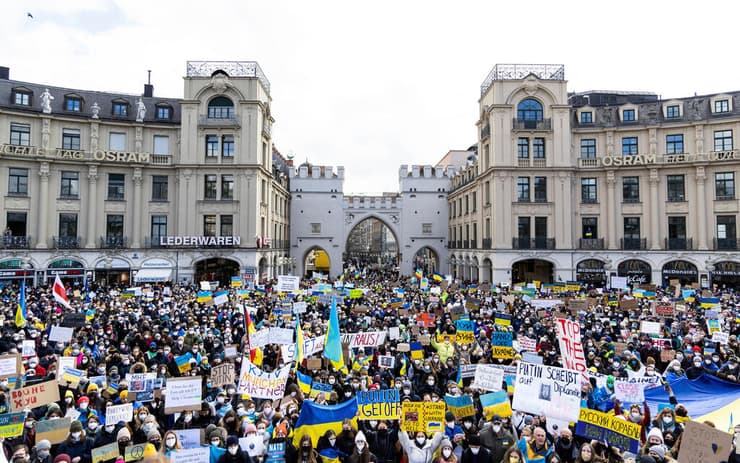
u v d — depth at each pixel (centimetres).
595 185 4528
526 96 4456
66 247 4119
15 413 915
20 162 4069
